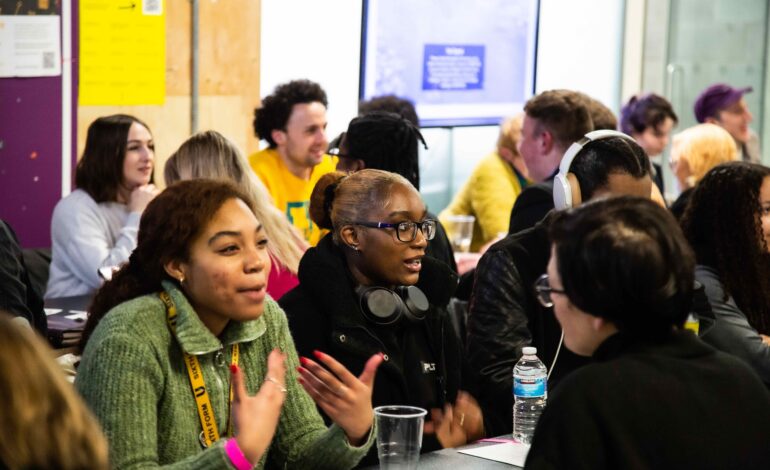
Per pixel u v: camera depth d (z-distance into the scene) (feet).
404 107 17.37
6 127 16.10
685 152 15.85
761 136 27.96
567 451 5.25
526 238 9.58
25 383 3.86
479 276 9.62
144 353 6.63
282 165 16.30
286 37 19.21
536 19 23.89
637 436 5.29
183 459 6.78
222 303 6.78
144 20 17.19
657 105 20.51
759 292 11.03
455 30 22.21
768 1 27.78
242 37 18.44
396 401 8.52
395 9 20.95
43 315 10.64
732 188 11.02
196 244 6.78
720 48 27.30
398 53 21.15
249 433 6.25
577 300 5.58
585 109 12.14
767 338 10.99
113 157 14.64
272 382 6.44
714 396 5.48
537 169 12.40
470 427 8.68
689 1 26.73
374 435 7.19
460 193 18.76
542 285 6.21
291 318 8.50
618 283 5.44
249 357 7.29
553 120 12.07
